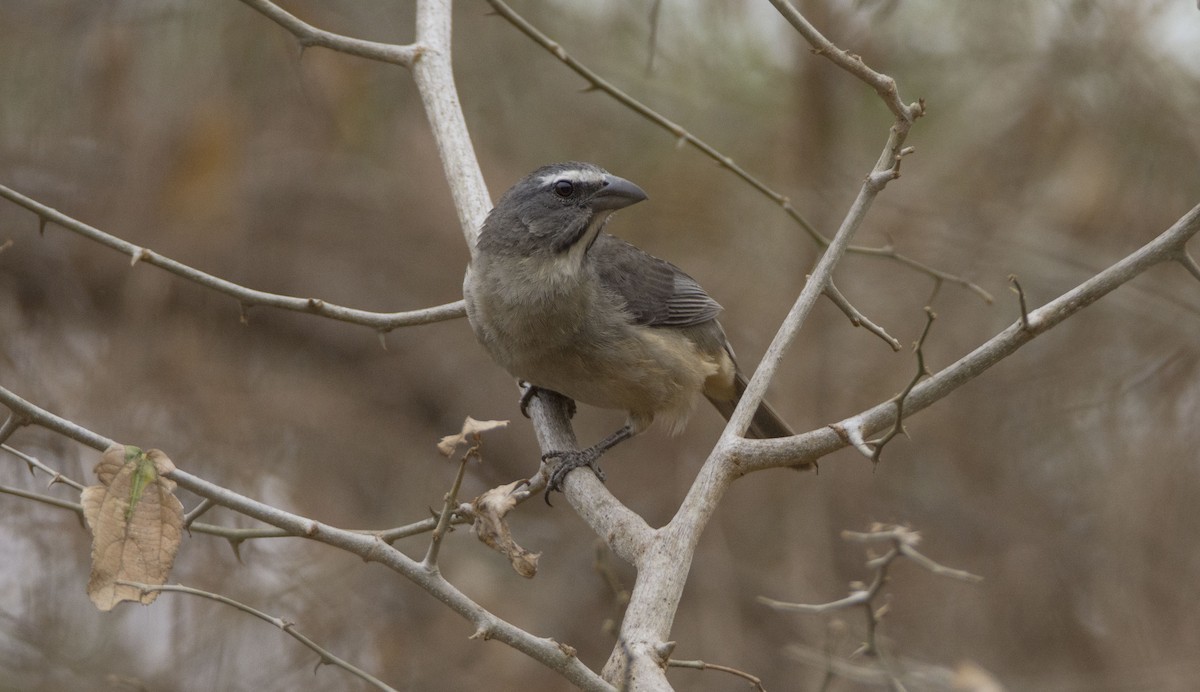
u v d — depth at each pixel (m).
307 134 13.83
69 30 13.07
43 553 12.42
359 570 13.87
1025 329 5.24
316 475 14.34
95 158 13.70
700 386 8.75
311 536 5.06
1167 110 13.05
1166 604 14.09
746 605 14.55
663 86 13.73
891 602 14.52
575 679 4.86
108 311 13.98
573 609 15.09
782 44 13.91
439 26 8.12
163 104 12.92
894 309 14.04
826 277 5.85
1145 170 13.33
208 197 13.23
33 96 13.10
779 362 5.77
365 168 14.32
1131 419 14.29
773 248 13.88
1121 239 13.55
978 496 15.06
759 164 13.84
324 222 14.45
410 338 15.27
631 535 5.68
